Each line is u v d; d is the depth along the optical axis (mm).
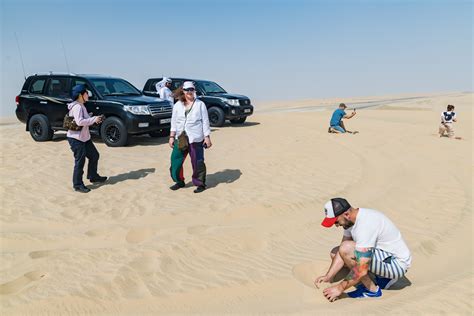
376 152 10820
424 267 4668
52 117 11641
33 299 3861
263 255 4887
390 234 3855
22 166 9078
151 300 3875
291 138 12688
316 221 5980
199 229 5598
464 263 4715
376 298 3932
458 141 12711
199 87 15664
